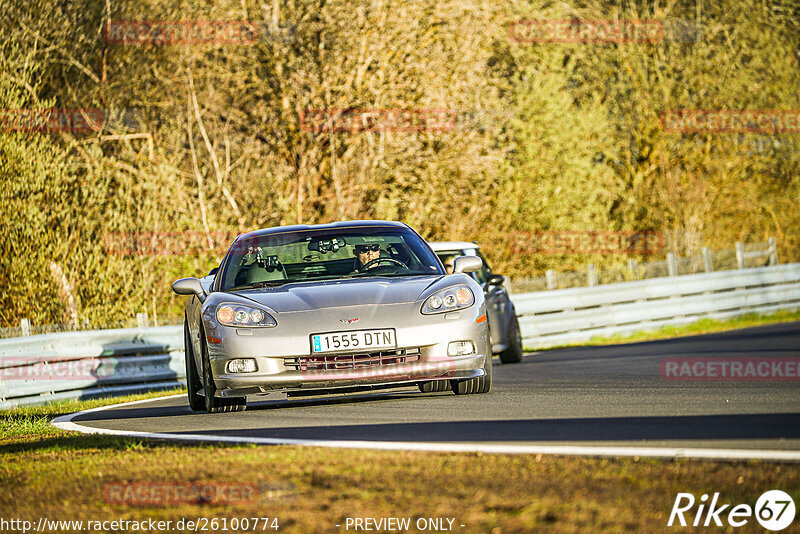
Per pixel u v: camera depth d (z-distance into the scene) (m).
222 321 27.28
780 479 14.18
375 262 30.06
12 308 59.38
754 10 115.94
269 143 84.69
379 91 82.75
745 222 116.62
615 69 115.62
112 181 73.31
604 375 36.12
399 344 26.70
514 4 99.44
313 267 30.03
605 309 71.25
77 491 16.27
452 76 86.88
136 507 14.83
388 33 83.12
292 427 23.45
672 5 116.94
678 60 115.12
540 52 104.56
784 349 45.69
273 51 81.81
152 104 82.19
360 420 24.03
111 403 40.28
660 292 74.75
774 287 82.75
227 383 26.94
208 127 84.31
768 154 116.81
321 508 13.91
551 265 99.38
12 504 15.74
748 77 115.44
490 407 25.14
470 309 27.72
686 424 20.12
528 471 15.43
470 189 92.19
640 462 15.70
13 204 59.53
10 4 69.19
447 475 15.44
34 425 30.42
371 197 87.12
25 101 64.75
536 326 67.31
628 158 116.19
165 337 51.72
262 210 83.50
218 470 17.16
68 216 62.66
